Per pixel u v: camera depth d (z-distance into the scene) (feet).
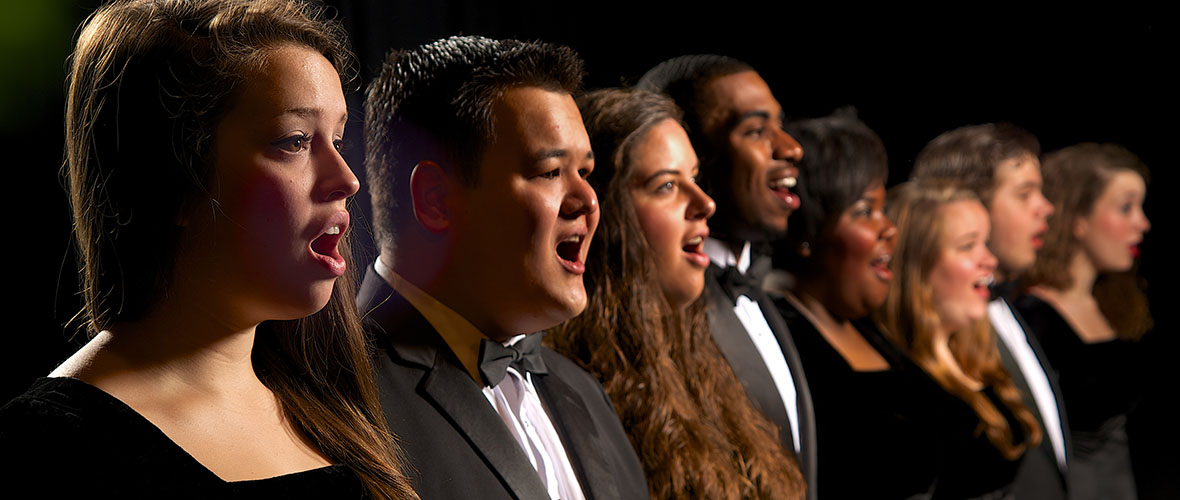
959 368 12.54
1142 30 19.92
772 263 10.95
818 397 10.19
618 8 15.60
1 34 9.48
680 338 7.97
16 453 3.26
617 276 7.52
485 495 5.18
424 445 5.15
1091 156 15.85
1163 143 20.51
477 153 5.56
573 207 5.71
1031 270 15.89
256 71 3.66
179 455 3.45
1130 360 15.58
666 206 7.64
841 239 10.50
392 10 11.23
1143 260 20.66
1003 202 14.19
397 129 5.74
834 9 18.53
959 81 19.38
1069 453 13.96
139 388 3.59
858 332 11.36
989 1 19.42
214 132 3.59
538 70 5.72
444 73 5.68
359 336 4.60
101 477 3.30
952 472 11.27
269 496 3.58
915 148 19.35
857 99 18.88
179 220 3.62
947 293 12.02
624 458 6.56
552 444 6.01
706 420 7.82
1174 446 19.38
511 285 5.63
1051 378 14.25
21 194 9.68
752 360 8.74
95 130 3.56
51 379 3.53
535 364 6.13
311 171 3.75
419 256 5.70
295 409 4.26
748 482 7.74
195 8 3.72
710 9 16.89
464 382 5.47
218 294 3.70
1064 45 19.70
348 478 3.96
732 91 9.38
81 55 3.65
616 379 7.38
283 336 4.38
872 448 10.05
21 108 9.62
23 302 9.71
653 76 9.99
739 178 9.34
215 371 3.81
